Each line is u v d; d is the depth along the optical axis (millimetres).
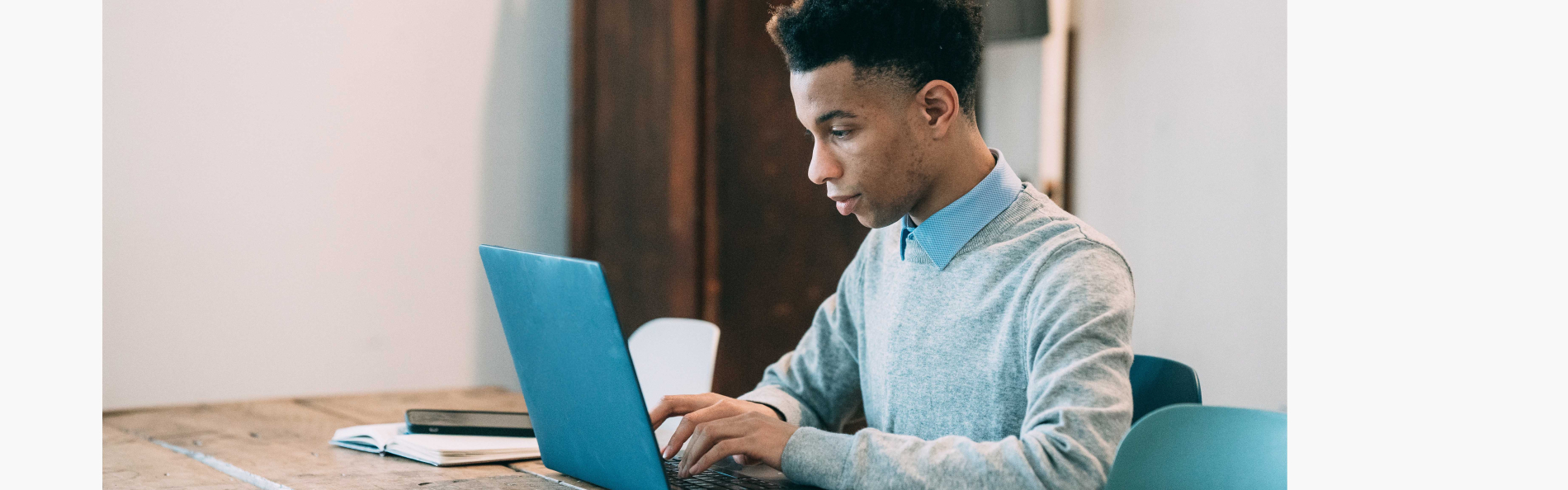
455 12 2818
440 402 1792
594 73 2896
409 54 2764
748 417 984
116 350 2447
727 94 2773
